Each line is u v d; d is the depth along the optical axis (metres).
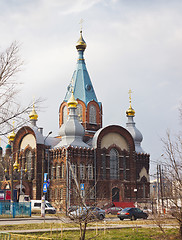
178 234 25.00
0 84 19.11
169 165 23.66
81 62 89.69
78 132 76.25
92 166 74.19
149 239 24.02
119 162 77.88
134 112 91.19
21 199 64.62
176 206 23.95
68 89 88.62
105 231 27.91
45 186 47.84
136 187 74.50
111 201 68.44
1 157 81.12
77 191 22.09
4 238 21.27
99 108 87.06
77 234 25.91
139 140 88.75
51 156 76.31
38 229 29.91
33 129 77.56
